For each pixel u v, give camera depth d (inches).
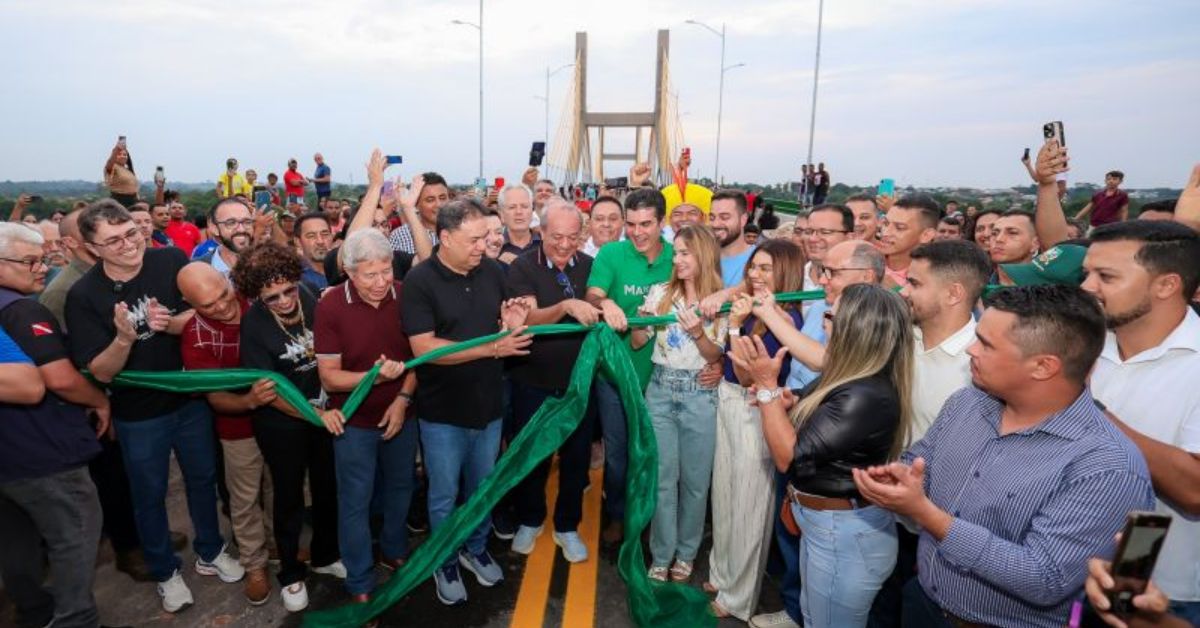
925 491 86.9
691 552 144.2
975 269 100.4
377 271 115.3
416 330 121.3
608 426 153.9
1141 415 82.8
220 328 127.9
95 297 119.7
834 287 111.3
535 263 155.6
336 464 128.7
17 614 129.6
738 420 123.6
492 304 130.0
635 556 122.3
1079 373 68.6
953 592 79.9
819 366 108.0
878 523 94.3
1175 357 81.0
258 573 136.4
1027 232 155.3
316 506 143.0
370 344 123.6
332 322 121.6
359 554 131.0
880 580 96.8
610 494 160.4
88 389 110.7
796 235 195.6
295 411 121.9
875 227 197.2
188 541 161.6
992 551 69.6
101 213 115.1
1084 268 86.8
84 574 112.5
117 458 141.6
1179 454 75.8
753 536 124.8
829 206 155.6
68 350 119.8
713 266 131.5
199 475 136.9
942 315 103.7
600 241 188.4
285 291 120.9
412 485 141.1
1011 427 76.0
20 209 226.1
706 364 133.0
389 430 127.8
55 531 108.8
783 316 115.3
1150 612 56.6
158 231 333.1
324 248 195.0
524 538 156.7
